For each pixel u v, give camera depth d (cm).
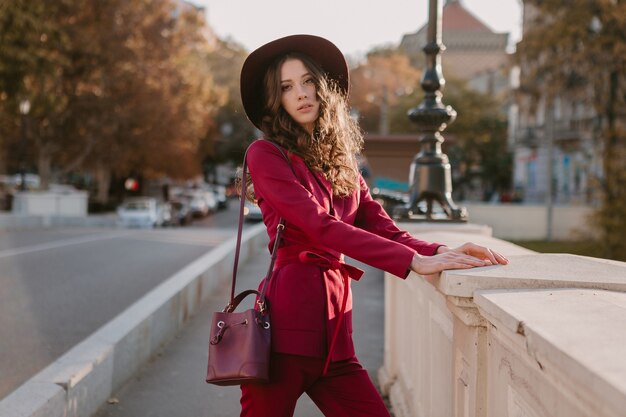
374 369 548
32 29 2138
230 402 461
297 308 214
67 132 3722
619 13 1884
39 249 1652
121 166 4300
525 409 170
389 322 480
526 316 151
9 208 3534
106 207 4619
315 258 218
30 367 553
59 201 3353
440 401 284
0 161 4525
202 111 4406
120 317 553
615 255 1889
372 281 1063
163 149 4066
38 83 2312
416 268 206
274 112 237
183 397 470
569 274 196
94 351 448
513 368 181
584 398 121
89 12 3431
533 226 2397
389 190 2067
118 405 450
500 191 5038
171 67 3956
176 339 645
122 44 3503
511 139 5209
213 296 893
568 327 141
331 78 250
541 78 2180
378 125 5934
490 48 9431
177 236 2194
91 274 1162
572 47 2028
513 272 197
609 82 2023
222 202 6325
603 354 120
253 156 224
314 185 227
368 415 221
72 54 3259
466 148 4869
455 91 5119
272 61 242
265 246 1628
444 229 448
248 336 209
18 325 720
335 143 234
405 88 5928
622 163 1967
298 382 214
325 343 216
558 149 4331
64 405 364
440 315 286
